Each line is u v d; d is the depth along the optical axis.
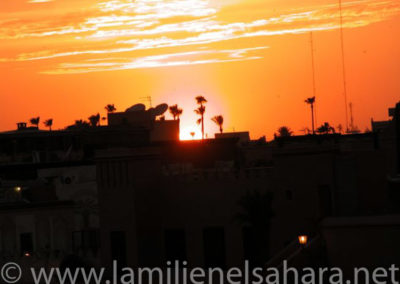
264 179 86.31
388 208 72.69
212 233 88.38
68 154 110.56
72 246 89.19
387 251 58.34
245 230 86.75
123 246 88.56
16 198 90.69
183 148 108.88
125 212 88.31
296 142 80.62
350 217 60.38
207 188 88.50
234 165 103.88
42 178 93.00
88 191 90.25
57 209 89.44
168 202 90.38
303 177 79.38
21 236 88.19
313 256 61.38
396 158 76.44
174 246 90.19
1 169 96.12
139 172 88.88
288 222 80.50
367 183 76.12
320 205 78.38
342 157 76.94
